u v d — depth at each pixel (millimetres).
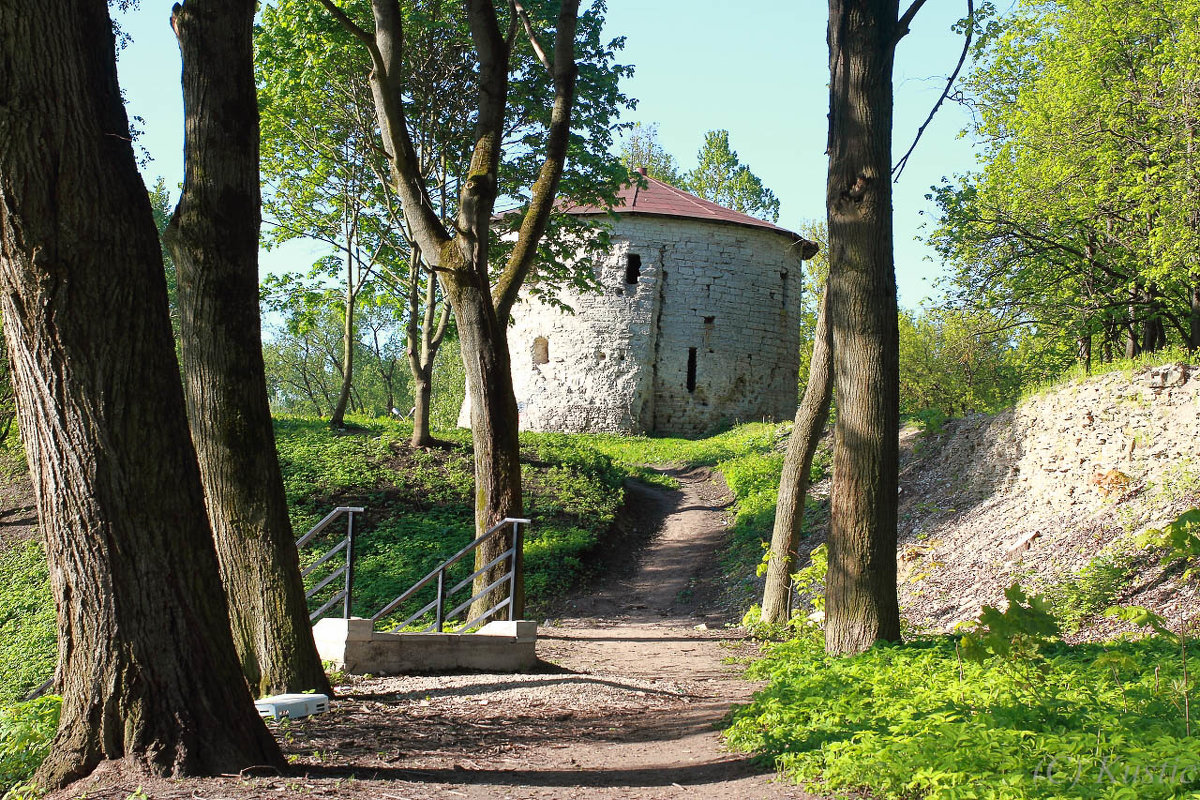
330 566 18312
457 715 7309
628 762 5945
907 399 44875
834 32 9719
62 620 4859
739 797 4832
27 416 4773
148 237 4898
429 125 23000
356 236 26641
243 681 5133
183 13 7500
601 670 10391
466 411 42188
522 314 38000
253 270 7844
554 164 13945
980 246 23953
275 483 7852
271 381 62312
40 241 4594
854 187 9469
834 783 4668
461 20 21969
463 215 13094
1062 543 12898
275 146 24469
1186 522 5699
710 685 9625
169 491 4875
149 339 4848
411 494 21812
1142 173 19984
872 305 9383
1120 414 13414
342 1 20672
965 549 15023
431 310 25188
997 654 5770
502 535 12695
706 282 37250
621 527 22625
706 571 19609
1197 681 6090
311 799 4559
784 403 39125
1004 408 18172
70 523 4742
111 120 4809
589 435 35500
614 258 36781
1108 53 20906
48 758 4797
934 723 5113
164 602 4820
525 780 5371
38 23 4582
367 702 7594
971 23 10148
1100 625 10281
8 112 4535
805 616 13117
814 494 21422
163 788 4555
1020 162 22969
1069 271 23781
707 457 30109
